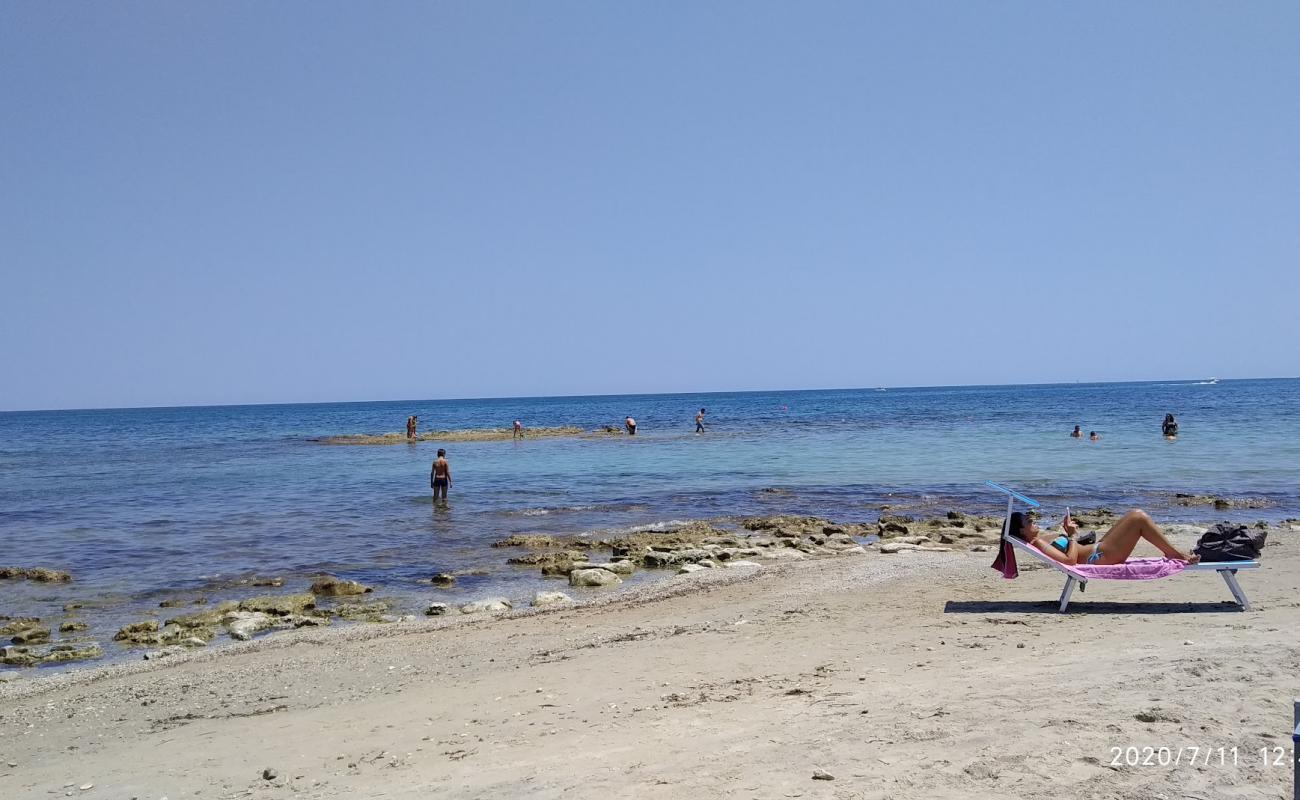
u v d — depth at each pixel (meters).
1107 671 6.96
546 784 5.40
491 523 22.88
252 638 12.58
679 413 113.50
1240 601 9.83
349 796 5.68
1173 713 5.76
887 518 21.36
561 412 138.62
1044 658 7.73
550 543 19.53
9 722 8.91
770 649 9.26
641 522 22.62
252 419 138.50
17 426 126.19
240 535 21.50
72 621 13.72
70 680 10.52
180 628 13.08
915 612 10.83
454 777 5.80
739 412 110.38
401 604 14.53
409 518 23.92
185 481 35.19
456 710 7.83
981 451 40.44
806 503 25.64
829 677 7.71
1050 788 4.74
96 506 27.52
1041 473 31.05
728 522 22.31
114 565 18.16
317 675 10.03
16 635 12.91
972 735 5.57
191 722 8.48
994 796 4.68
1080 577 10.16
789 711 6.58
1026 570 13.85
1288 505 22.77
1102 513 21.47
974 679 7.06
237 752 7.14
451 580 16.02
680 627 11.03
